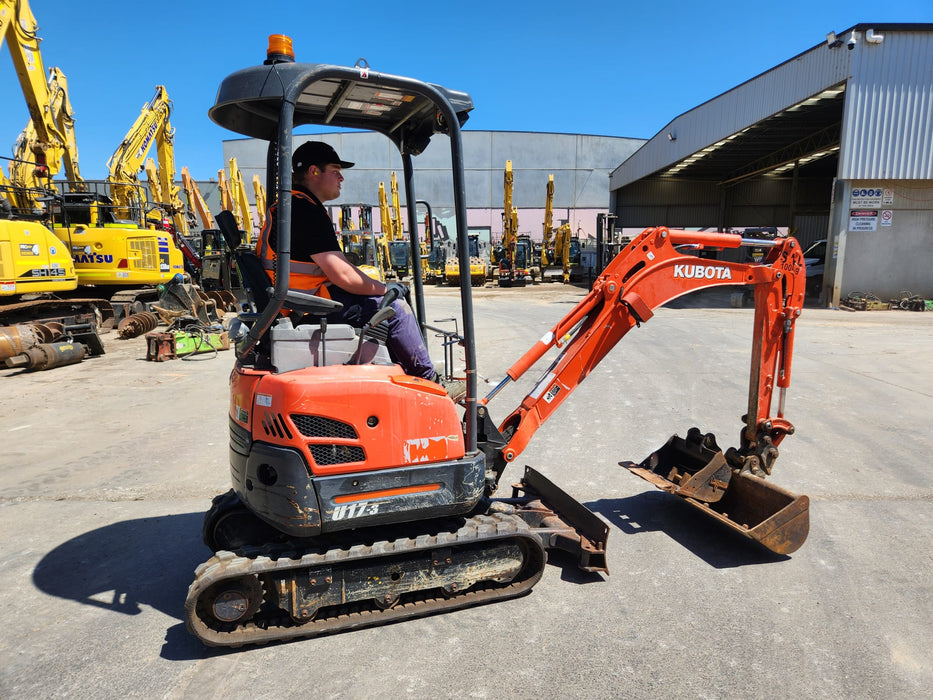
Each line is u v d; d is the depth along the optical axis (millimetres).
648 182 36094
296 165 2939
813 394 7238
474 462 2908
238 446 2885
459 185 2803
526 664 2578
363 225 10047
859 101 16125
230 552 2723
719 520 3660
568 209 45500
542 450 5398
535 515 3465
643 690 2410
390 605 2887
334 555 2668
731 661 2586
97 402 7199
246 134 3209
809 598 3082
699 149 23766
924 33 15688
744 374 8383
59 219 13609
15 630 2865
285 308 2701
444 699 2367
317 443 2600
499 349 10500
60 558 3549
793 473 4766
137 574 3373
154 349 9953
